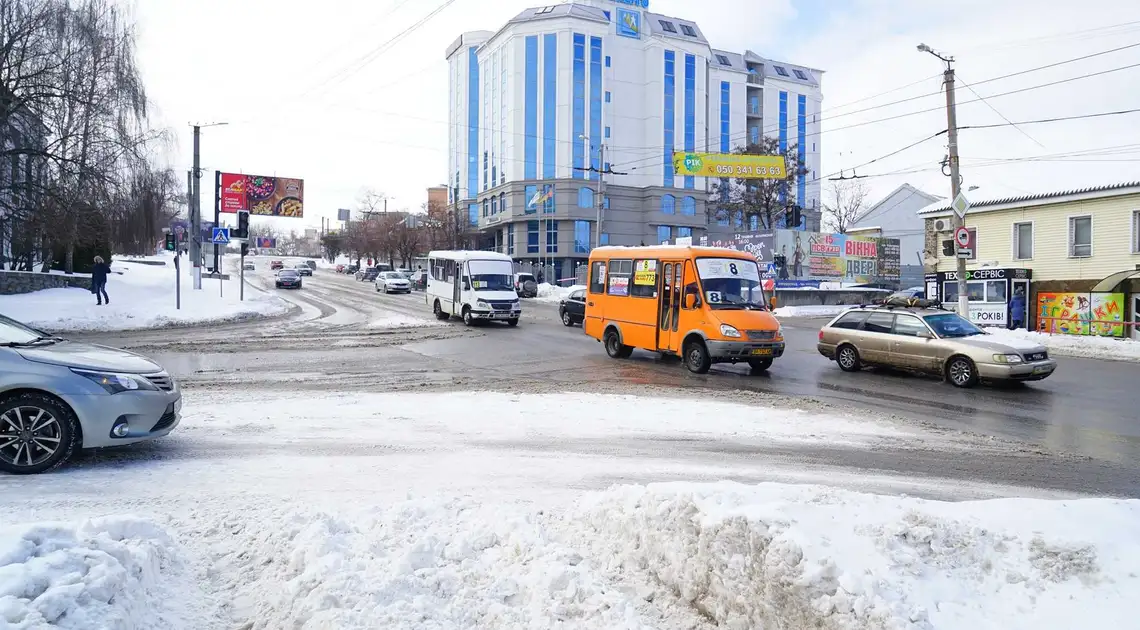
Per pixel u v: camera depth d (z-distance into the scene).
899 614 2.85
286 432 7.79
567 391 11.66
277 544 4.15
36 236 26.64
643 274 16.16
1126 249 25.31
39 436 5.93
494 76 68.44
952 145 22.58
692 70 67.88
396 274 51.22
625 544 4.06
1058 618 2.90
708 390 12.20
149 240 32.19
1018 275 27.78
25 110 25.27
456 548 3.98
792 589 3.09
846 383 13.47
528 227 65.69
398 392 11.18
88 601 2.96
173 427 6.72
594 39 63.88
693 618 3.46
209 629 3.29
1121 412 10.67
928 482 6.54
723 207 59.38
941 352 13.41
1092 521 3.60
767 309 14.85
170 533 4.30
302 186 64.62
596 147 64.38
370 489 5.61
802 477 6.53
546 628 3.27
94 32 26.48
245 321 26.23
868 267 49.59
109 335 20.64
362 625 3.23
